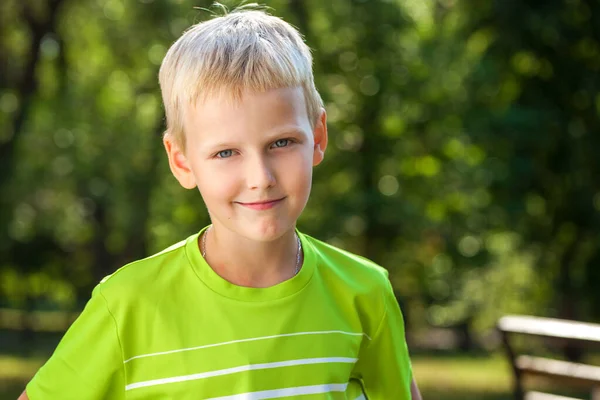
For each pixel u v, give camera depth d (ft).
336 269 8.25
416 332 110.22
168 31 57.82
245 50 7.19
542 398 20.75
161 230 65.62
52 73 65.36
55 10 62.54
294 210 7.30
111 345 7.57
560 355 57.16
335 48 64.95
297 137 7.25
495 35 52.80
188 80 7.28
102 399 7.66
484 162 59.62
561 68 52.80
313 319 7.80
